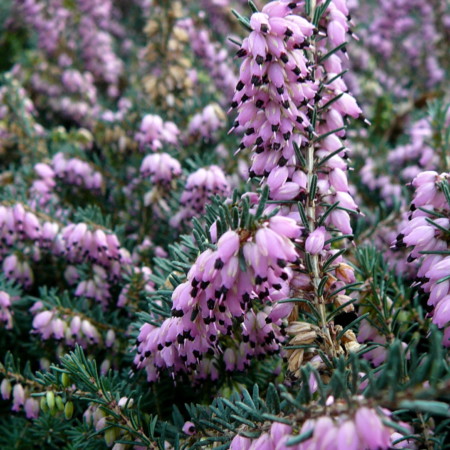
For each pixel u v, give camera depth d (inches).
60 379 6.3
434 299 5.2
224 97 13.7
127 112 11.6
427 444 5.4
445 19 15.4
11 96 12.7
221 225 4.9
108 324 8.0
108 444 6.2
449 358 5.3
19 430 8.0
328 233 5.8
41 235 9.1
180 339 5.3
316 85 5.7
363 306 6.5
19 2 17.8
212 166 8.6
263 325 6.1
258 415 4.8
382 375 4.0
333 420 4.1
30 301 9.8
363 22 19.4
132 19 21.7
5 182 11.2
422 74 16.8
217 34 16.3
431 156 9.1
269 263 4.7
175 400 7.5
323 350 5.5
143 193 10.7
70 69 15.5
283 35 5.2
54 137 12.4
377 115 14.4
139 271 8.2
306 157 5.7
